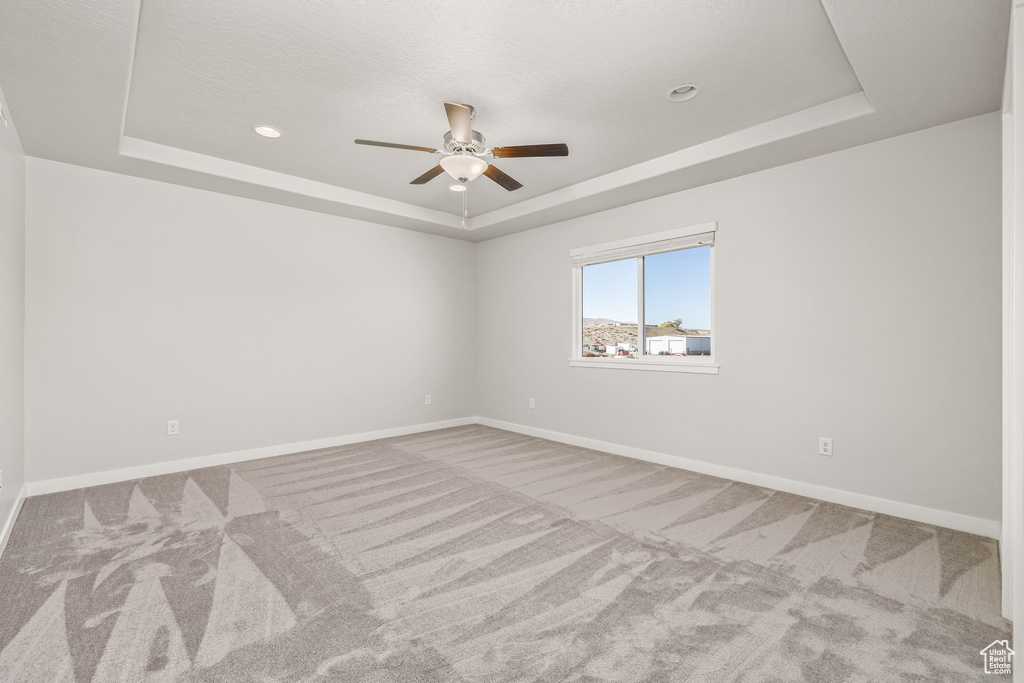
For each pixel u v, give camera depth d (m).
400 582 1.99
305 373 4.39
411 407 5.19
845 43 1.91
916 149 2.68
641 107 2.65
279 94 2.51
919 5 1.69
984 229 2.48
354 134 3.02
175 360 3.68
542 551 2.28
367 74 2.32
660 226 3.90
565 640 1.60
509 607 1.80
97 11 1.72
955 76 2.13
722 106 2.64
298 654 1.53
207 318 3.83
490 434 5.13
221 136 3.06
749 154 3.01
